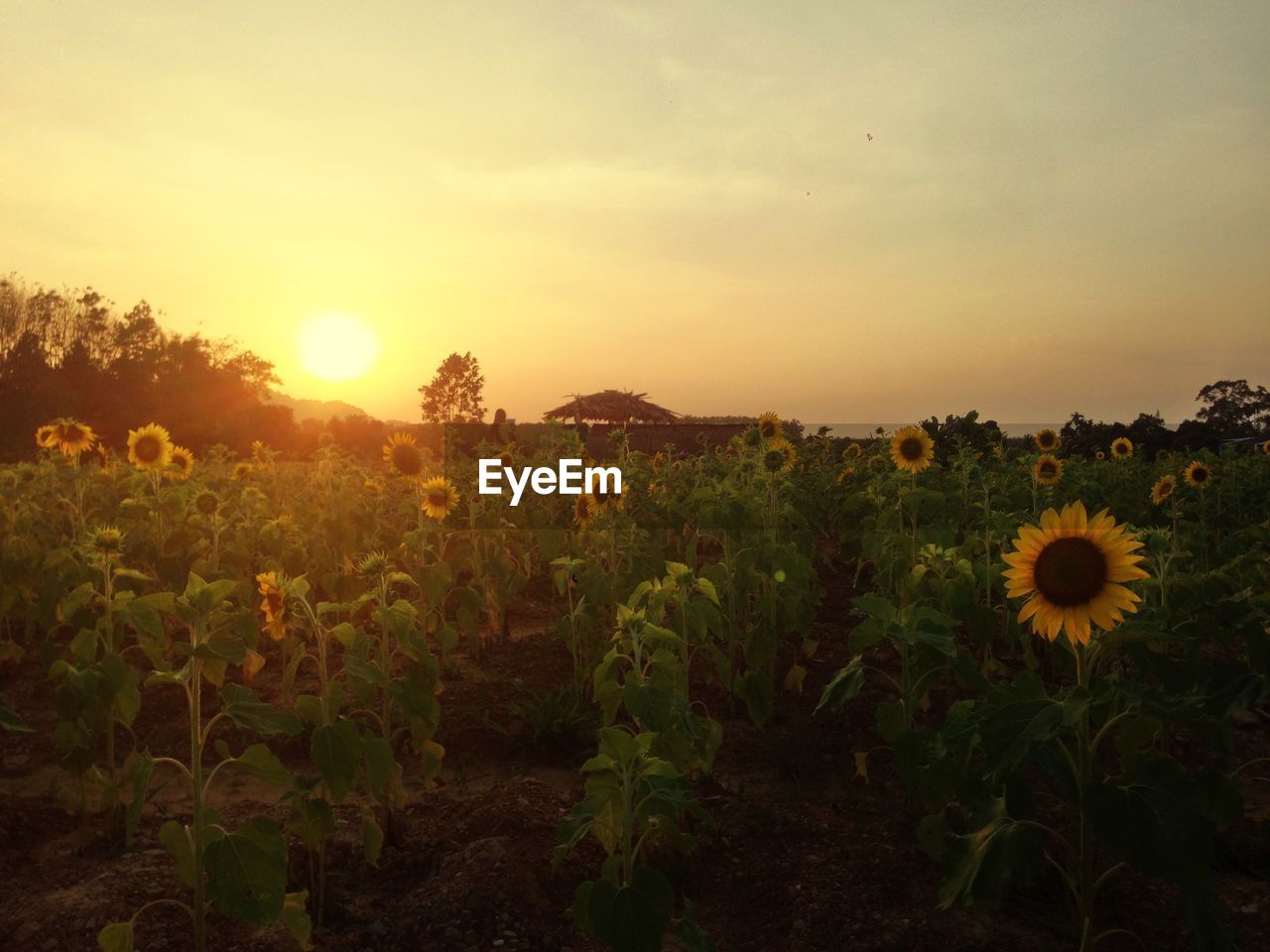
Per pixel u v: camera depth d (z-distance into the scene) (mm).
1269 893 4371
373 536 9438
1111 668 7164
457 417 72688
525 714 6473
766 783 5766
